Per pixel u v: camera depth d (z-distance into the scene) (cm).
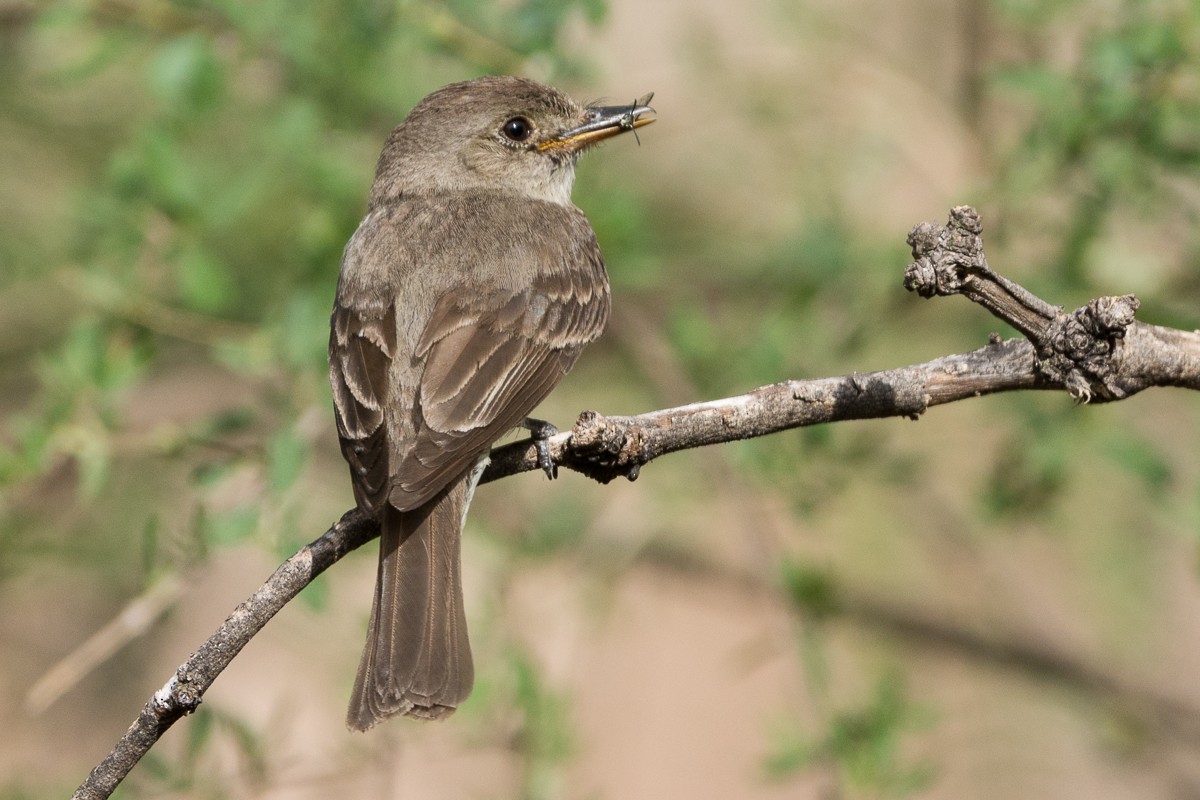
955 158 1366
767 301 1378
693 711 1475
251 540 1053
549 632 1241
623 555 1281
